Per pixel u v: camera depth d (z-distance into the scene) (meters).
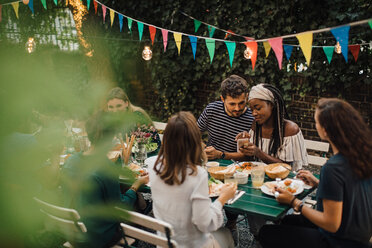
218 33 5.06
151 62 5.61
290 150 2.64
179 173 1.64
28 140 0.47
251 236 3.04
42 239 0.52
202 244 1.77
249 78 5.01
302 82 4.68
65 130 0.49
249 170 2.57
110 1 5.76
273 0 4.53
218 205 1.81
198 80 5.59
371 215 1.72
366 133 1.64
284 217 2.42
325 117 1.69
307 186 2.28
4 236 0.46
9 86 0.45
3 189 0.46
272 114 2.67
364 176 1.62
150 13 5.53
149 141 3.06
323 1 4.26
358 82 4.31
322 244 1.83
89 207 0.65
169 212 1.68
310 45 1.49
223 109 3.05
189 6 5.15
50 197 0.57
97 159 0.61
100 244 1.94
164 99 5.78
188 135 1.61
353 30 4.15
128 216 0.78
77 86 0.49
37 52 0.48
